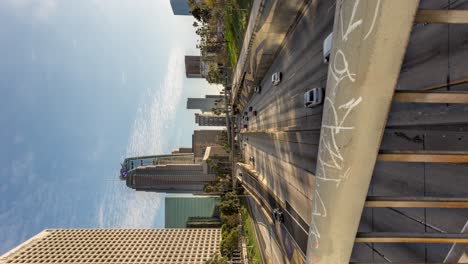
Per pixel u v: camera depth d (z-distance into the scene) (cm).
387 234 575
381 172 1195
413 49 1072
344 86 434
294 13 2300
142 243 8756
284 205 2522
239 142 5725
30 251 8188
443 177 944
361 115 430
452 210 893
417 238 574
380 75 401
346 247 563
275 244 2928
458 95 447
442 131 958
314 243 580
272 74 3075
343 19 420
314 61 2025
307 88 2125
